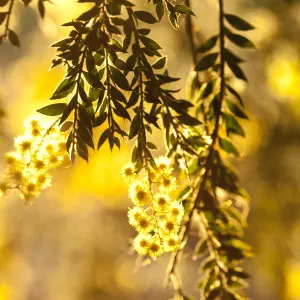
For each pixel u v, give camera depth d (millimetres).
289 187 1220
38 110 519
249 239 1233
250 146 1139
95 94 520
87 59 510
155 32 1044
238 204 635
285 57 1162
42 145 519
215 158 585
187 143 552
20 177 517
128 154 955
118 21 520
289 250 1248
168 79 529
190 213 575
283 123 1188
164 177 531
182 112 543
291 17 1143
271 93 1186
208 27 1026
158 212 526
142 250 522
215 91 586
